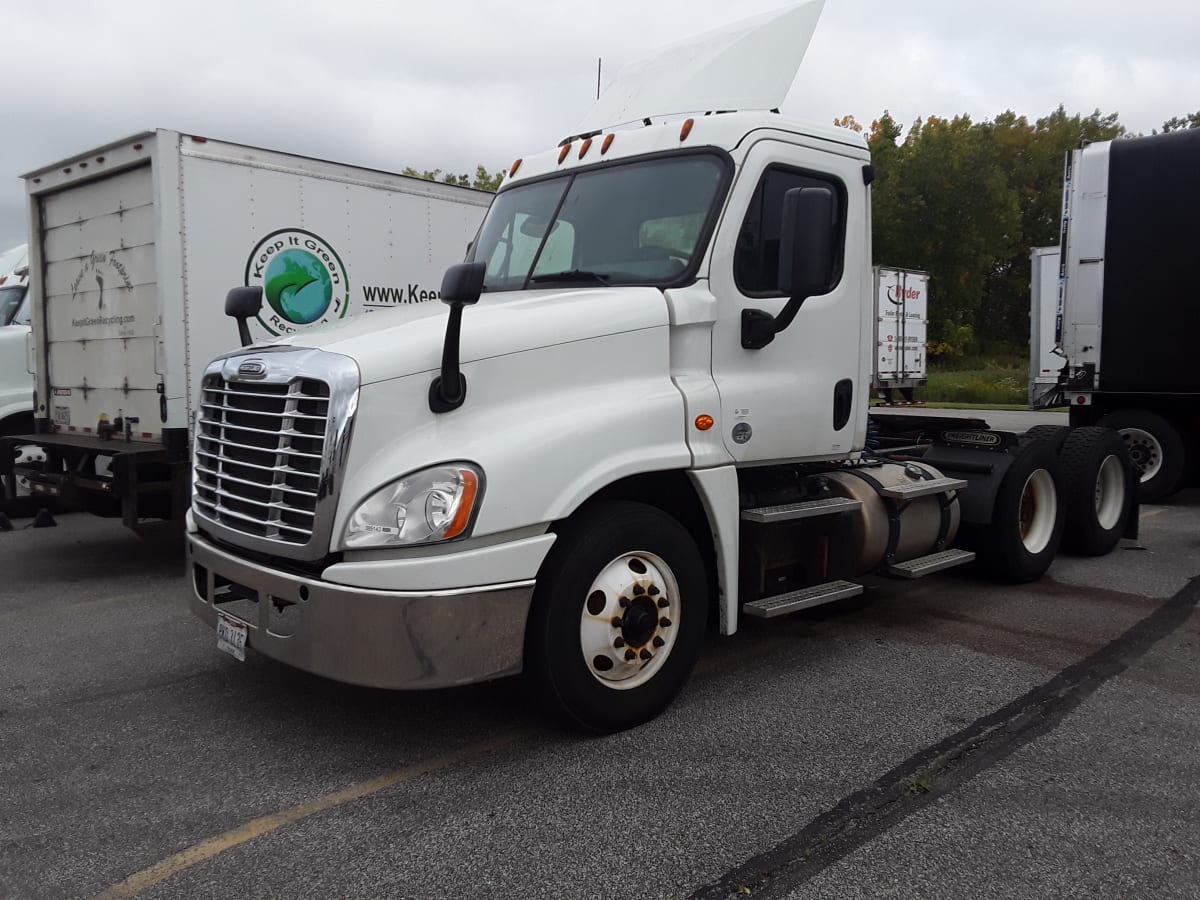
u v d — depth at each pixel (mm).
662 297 4262
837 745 4012
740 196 4441
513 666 3701
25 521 9758
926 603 6293
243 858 3135
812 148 4793
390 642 3477
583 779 3688
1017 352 57594
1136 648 5340
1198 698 4582
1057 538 6922
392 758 3891
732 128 4488
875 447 6922
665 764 3822
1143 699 4566
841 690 4660
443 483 3504
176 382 7031
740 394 4434
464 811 3441
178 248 7020
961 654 5223
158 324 7008
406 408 3602
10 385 9773
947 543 6160
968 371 47906
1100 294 9922
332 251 8125
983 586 6754
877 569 5465
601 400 3992
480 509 3525
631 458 3965
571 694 3891
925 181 48594
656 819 3385
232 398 4031
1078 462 7469
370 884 2982
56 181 8047
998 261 56625
